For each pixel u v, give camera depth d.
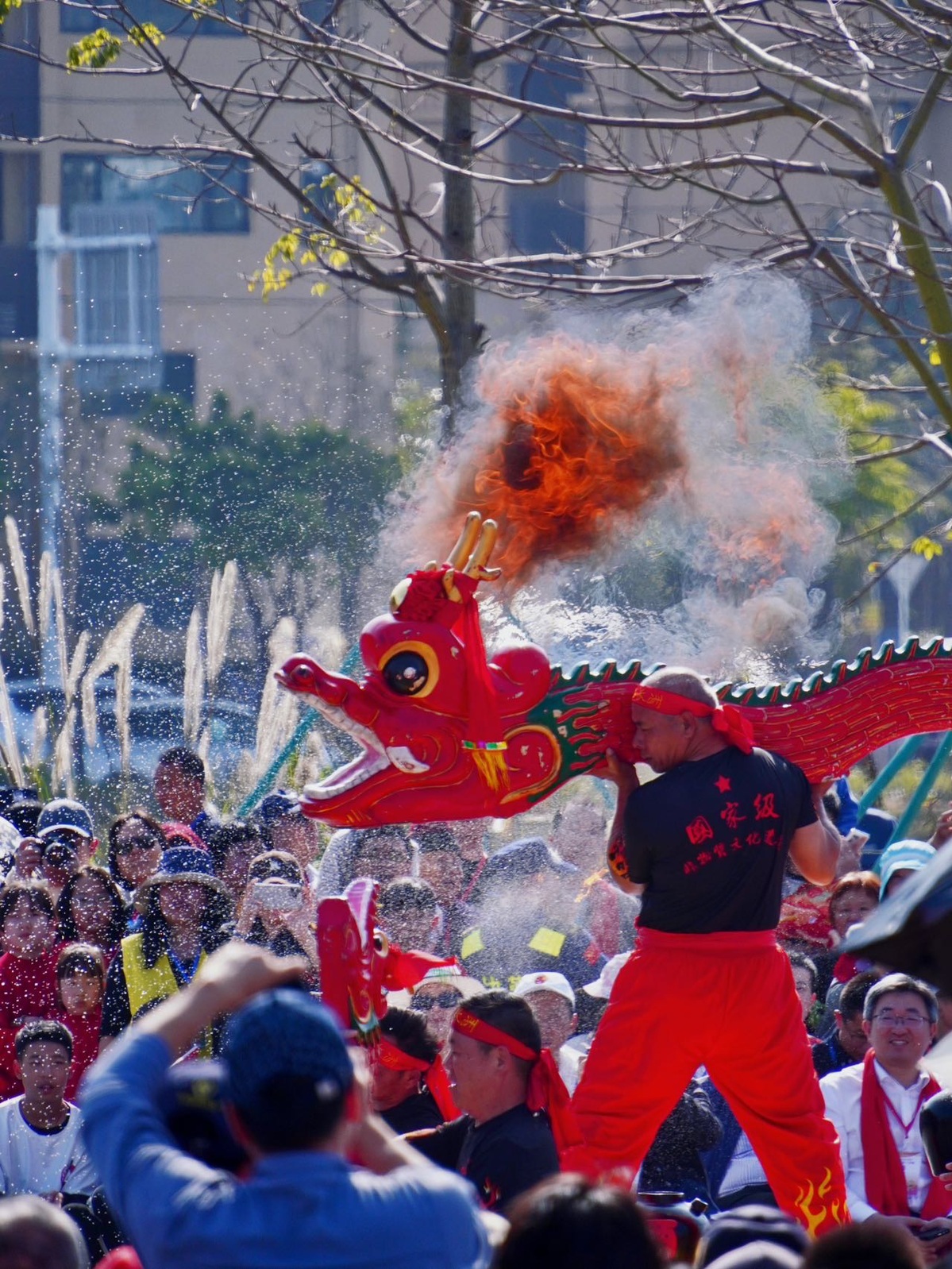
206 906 19.30
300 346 71.25
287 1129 8.59
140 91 74.44
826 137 45.75
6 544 65.62
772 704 15.62
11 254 76.44
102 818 30.72
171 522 62.72
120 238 74.69
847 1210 14.71
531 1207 8.74
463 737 14.59
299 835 22.70
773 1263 9.32
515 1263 8.62
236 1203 8.50
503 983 20.80
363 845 21.28
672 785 14.46
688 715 14.64
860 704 15.61
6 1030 18.66
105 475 72.12
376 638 14.42
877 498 48.97
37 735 30.88
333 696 14.29
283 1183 8.56
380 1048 15.37
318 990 19.44
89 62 28.36
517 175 57.97
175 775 24.66
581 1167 13.88
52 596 31.81
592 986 19.28
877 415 37.38
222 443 63.53
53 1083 17.00
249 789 29.02
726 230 48.88
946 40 23.12
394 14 29.06
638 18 25.59
